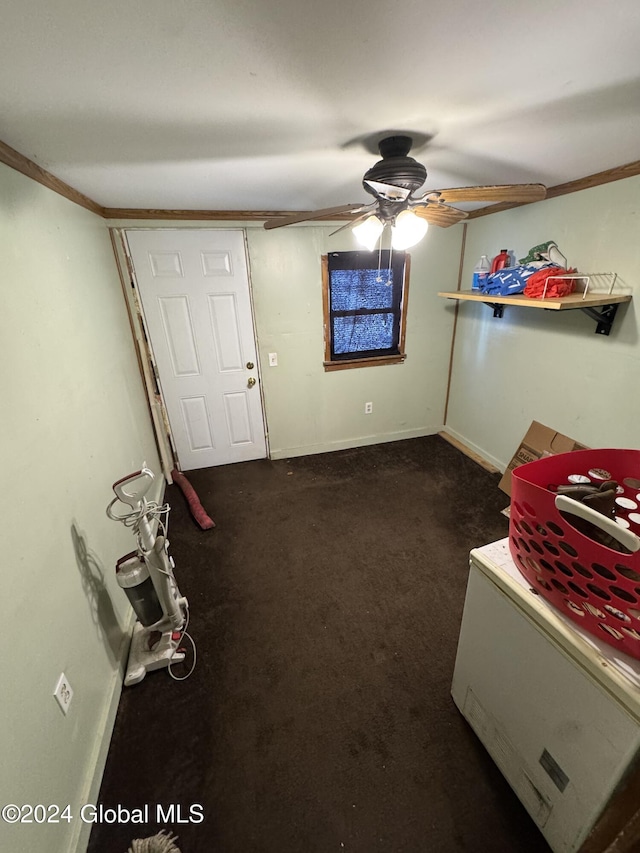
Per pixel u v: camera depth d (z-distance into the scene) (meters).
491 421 3.26
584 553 0.89
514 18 0.74
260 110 1.11
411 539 2.48
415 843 1.18
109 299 2.38
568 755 1.01
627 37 0.80
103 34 0.74
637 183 1.89
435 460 3.45
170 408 3.19
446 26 0.76
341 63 0.88
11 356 1.19
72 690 1.27
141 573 1.60
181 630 1.85
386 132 1.31
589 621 0.95
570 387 2.47
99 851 1.19
